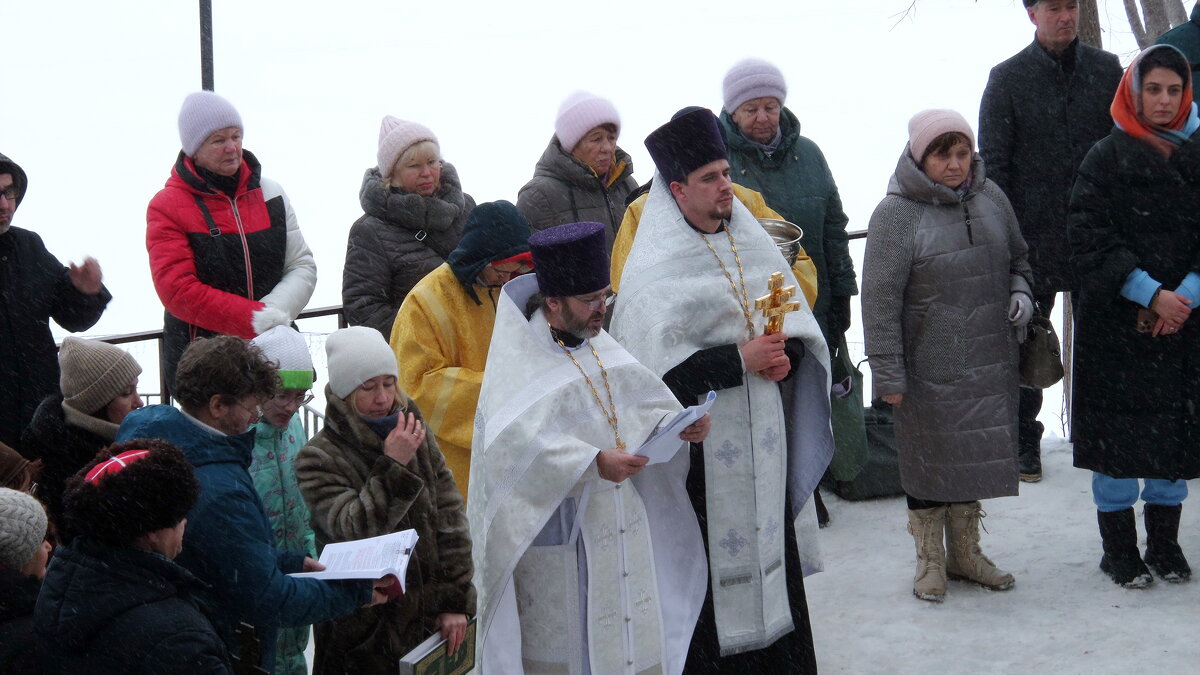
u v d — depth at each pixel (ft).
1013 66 20.27
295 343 12.66
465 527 12.06
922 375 16.69
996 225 16.66
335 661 11.72
